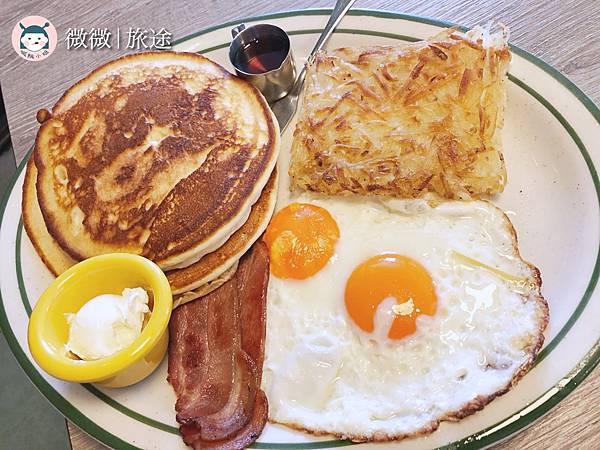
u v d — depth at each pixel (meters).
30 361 0.22
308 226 0.24
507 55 0.25
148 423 0.21
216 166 0.23
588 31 0.28
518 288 0.22
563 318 0.20
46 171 0.24
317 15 0.30
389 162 0.24
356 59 0.26
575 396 0.20
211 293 0.23
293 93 0.29
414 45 0.26
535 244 0.23
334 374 0.21
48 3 0.36
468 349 0.21
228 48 0.30
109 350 0.19
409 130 0.24
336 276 0.23
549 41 0.28
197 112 0.24
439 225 0.24
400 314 0.22
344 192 0.25
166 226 0.22
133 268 0.20
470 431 0.18
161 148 0.23
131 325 0.20
